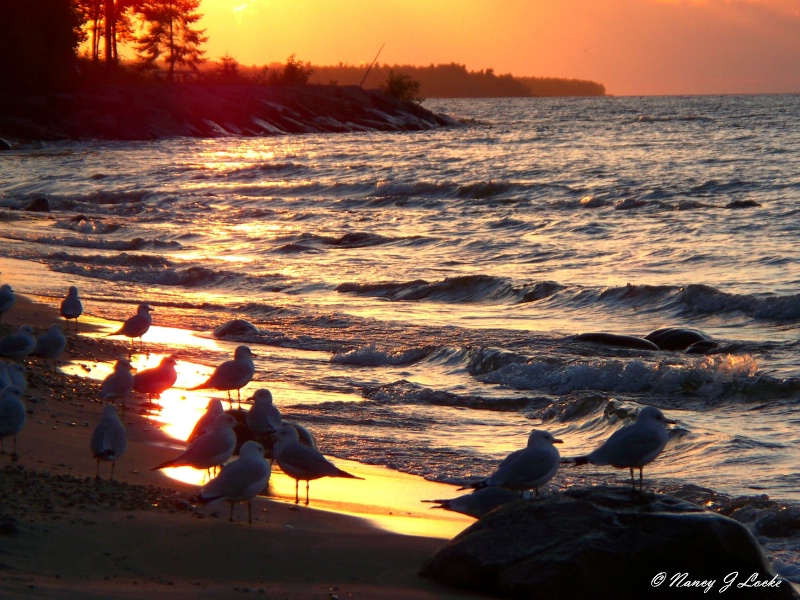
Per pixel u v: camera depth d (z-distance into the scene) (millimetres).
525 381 19500
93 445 10461
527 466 9922
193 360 20250
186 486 11023
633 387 18891
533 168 71000
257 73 166875
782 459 14109
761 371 19594
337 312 27250
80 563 7922
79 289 29219
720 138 97938
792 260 32938
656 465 14312
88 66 125312
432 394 18453
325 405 17516
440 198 57906
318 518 10430
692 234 39938
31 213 51750
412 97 155625
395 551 9312
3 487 9820
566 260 35969
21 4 109812
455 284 30672
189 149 98812
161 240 41188
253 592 7750
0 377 13008
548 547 8516
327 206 56375
